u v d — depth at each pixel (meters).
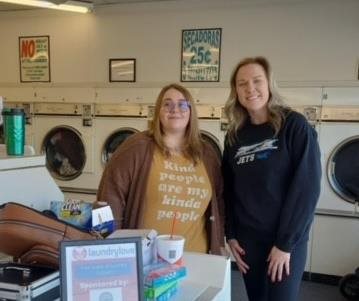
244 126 2.01
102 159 4.54
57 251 1.14
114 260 1.03
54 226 1.18
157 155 1.89
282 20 4.09
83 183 4.64
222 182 2.08
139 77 4.63
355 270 3.63
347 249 3.82
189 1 4.34
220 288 1.34
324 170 3.85
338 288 3.73
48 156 4.79
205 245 1.94
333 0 3.92
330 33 3.96
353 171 3.84
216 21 4.30
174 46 4.47
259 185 1.88
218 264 1.40
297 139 1.82
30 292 0.99
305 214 1.78
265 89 1.88
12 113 1.58
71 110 4.61
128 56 4.65
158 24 4.50
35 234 1.13
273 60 4.16
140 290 1.04
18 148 1.60
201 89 4.15
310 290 3.74
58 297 1.09
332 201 3.84
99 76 4.79
